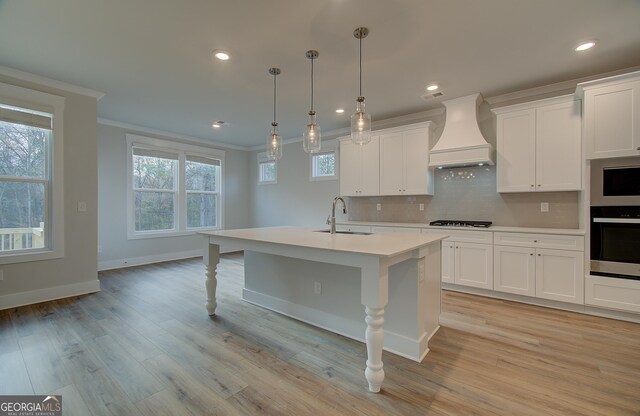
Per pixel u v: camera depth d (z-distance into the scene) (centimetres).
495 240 339
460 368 201
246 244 252
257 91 363
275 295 306
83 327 264
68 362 207
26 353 219
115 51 271
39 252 326
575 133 314
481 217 399
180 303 327
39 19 223
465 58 283
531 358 213
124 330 258
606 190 282
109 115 461
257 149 688
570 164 317
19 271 315
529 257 319
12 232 316
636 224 268
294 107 422
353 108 427
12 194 316
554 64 295
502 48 266
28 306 313
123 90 360
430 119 437
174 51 270
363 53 273
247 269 336
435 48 265
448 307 314
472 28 236
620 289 274
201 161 614
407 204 464
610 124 276
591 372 195
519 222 374
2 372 195
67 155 342
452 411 160
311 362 209
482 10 214
